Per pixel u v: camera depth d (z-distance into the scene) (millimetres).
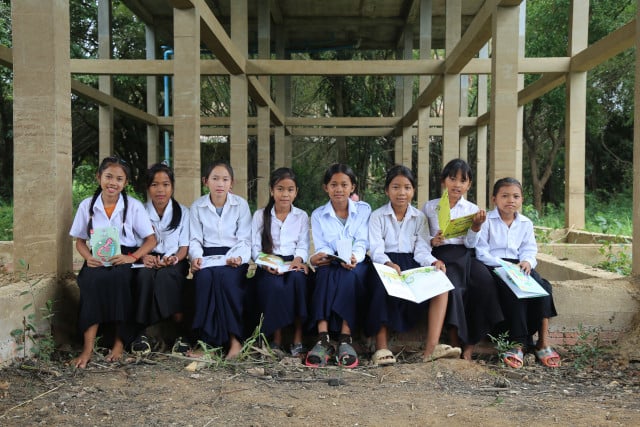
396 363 4027
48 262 4203
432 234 4469
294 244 4398
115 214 4125
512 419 2793
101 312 3877
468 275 4172
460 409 2951
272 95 17609
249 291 4238
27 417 2830
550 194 22547
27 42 4117
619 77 16938
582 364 3980
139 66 9953
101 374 3574
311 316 4086
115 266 3939
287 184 4324
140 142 20141
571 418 2799
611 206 17703
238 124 10078
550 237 9742
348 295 4023
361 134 17969
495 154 6801
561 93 16516
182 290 4211
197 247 4320
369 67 9945
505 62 6719
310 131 18016
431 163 22938
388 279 3875
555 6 15453
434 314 4012
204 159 22703
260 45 13250
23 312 3762
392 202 4348
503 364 3990
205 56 20172
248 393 3217
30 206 4199
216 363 3783
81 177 18656
